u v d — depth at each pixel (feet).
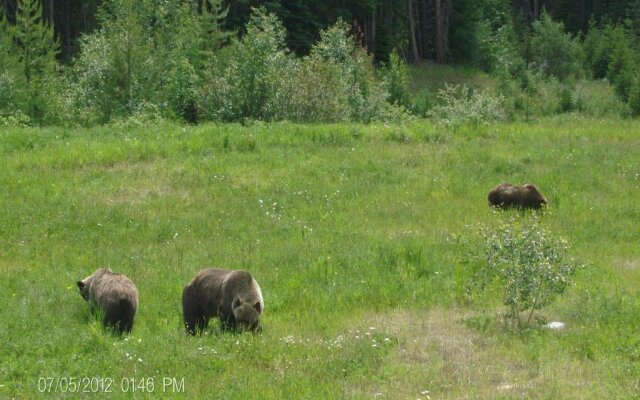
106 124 101.91
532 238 42.32
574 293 46.57
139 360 34.81
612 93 175.22
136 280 47.98
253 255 53.31
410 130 88.84
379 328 40.91
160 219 61.46
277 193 68.44
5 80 107.96
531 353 36.94
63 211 62.85
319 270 50.21
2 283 47.93
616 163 78.84
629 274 50.85
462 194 69.41
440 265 51.70
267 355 35.60
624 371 34.83
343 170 75.20
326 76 108.06
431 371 34.42
